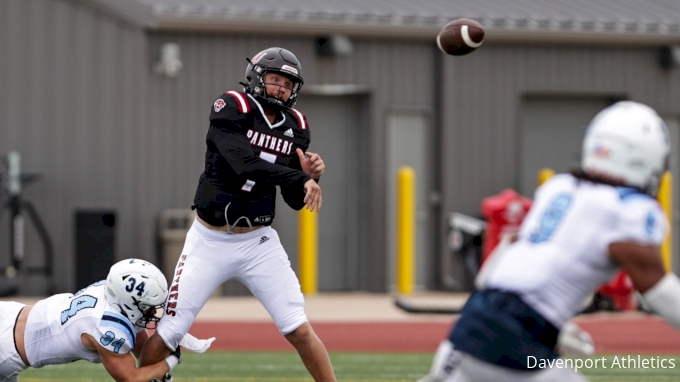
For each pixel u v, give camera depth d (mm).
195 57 50719
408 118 53375
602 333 39000
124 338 18797
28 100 48500
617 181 13789
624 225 13375
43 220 48781
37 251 48719
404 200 51625
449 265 53438
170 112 50500
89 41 49188
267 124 19625
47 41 48719
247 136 19484
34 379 27391
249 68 19891
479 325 13695
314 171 20047
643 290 13336
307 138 20391
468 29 19094
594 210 13539
